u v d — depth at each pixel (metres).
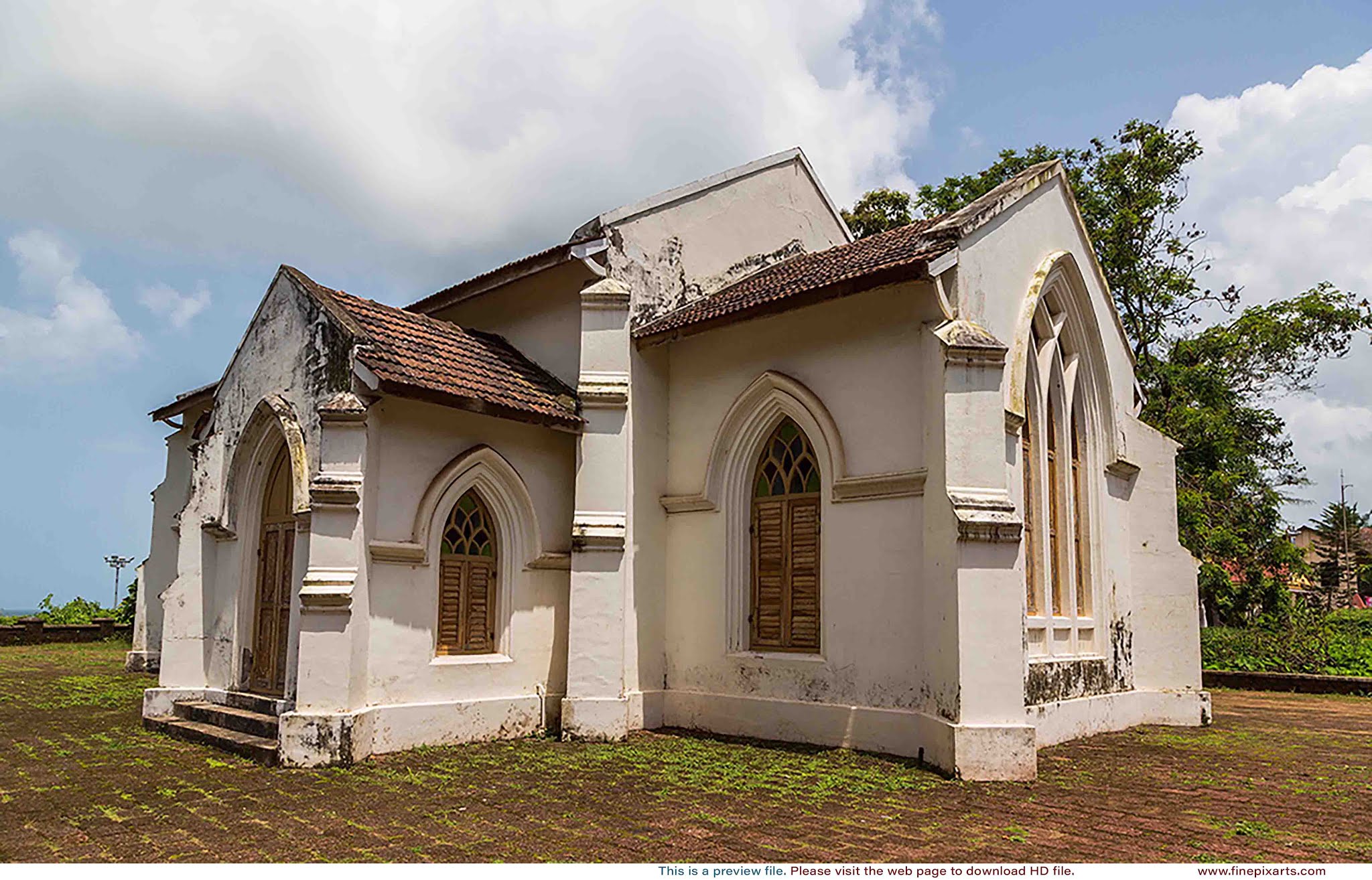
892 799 8.51
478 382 11.84
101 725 12.52
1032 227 12.86
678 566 13.09
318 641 10.04
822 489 11.83
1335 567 55.62
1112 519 14.47
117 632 30.34
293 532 11.77
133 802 8.21
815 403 11.83
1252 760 10.84
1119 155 27.59
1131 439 15.32
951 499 9.91
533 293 14.22
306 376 11.41
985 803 8.38
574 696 11.77
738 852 6.67
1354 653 22.72
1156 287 27.61
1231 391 27.42
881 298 11.45
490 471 12.01
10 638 27.48
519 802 8.24
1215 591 27.12
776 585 12.34
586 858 6.52
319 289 11.77
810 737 11.39
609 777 9.40
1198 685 14.30
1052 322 13.71
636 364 13.02
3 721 12.81
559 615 12.70
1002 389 10.61
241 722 11.03
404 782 9.09
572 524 12.84
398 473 11.06
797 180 16.86
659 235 13.80
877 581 11.11
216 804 8.16
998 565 9.81
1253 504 27.77
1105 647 13.70
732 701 12.19
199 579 12.72
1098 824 7.62
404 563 11.05
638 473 12.88
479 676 11.67
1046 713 11.66
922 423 10.85
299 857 6.52
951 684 9.77
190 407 20.05
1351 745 12.11
